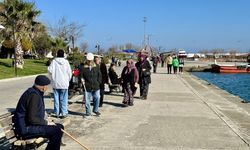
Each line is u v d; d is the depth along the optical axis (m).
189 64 78.44
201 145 9.12
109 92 19.42
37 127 7.24
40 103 7.32
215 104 16.20
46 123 7.45
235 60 111.31
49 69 12.00
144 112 13.73
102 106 14.98
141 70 17.36
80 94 17.31
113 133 10.24
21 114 7.22
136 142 9.30
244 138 9.87
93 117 12.48
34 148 7.26
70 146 8.82
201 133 10.40
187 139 9.70
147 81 17.45
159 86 24.56
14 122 7.25
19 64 38.84
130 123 11.64
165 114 13.37
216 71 61.53
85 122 11.66
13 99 17.50
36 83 7.40
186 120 12.26
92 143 9.14
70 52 55.16
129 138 9.70
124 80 15.25
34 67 43.69
